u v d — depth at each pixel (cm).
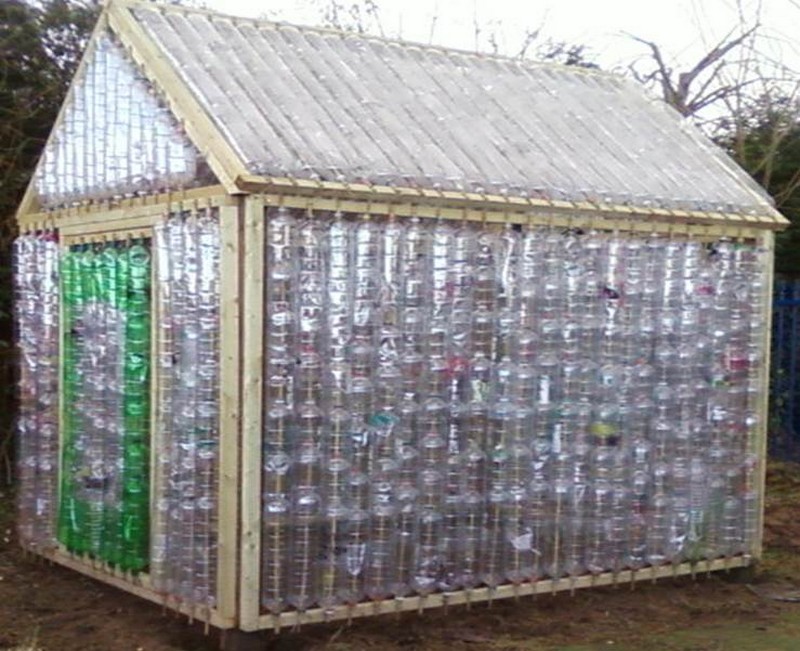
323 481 523
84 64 626
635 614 595
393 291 537
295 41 630
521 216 568
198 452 528
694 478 629
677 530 625
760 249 650
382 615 561
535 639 551
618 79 741
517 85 684
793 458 962
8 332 831
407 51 669
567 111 677
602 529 599
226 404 508
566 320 584
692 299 625
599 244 592
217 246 518
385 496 537
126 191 588
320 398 521
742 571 659
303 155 527
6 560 679
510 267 568
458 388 556
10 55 854
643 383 609
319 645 526
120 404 588
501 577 571
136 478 577
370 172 536
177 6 614
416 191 537
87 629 552
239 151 510
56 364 648
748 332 648
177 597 544
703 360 631
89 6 896
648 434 613
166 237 551
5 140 839
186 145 543
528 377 573
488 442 565
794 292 958
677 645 549
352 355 528
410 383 542
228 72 572
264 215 505
